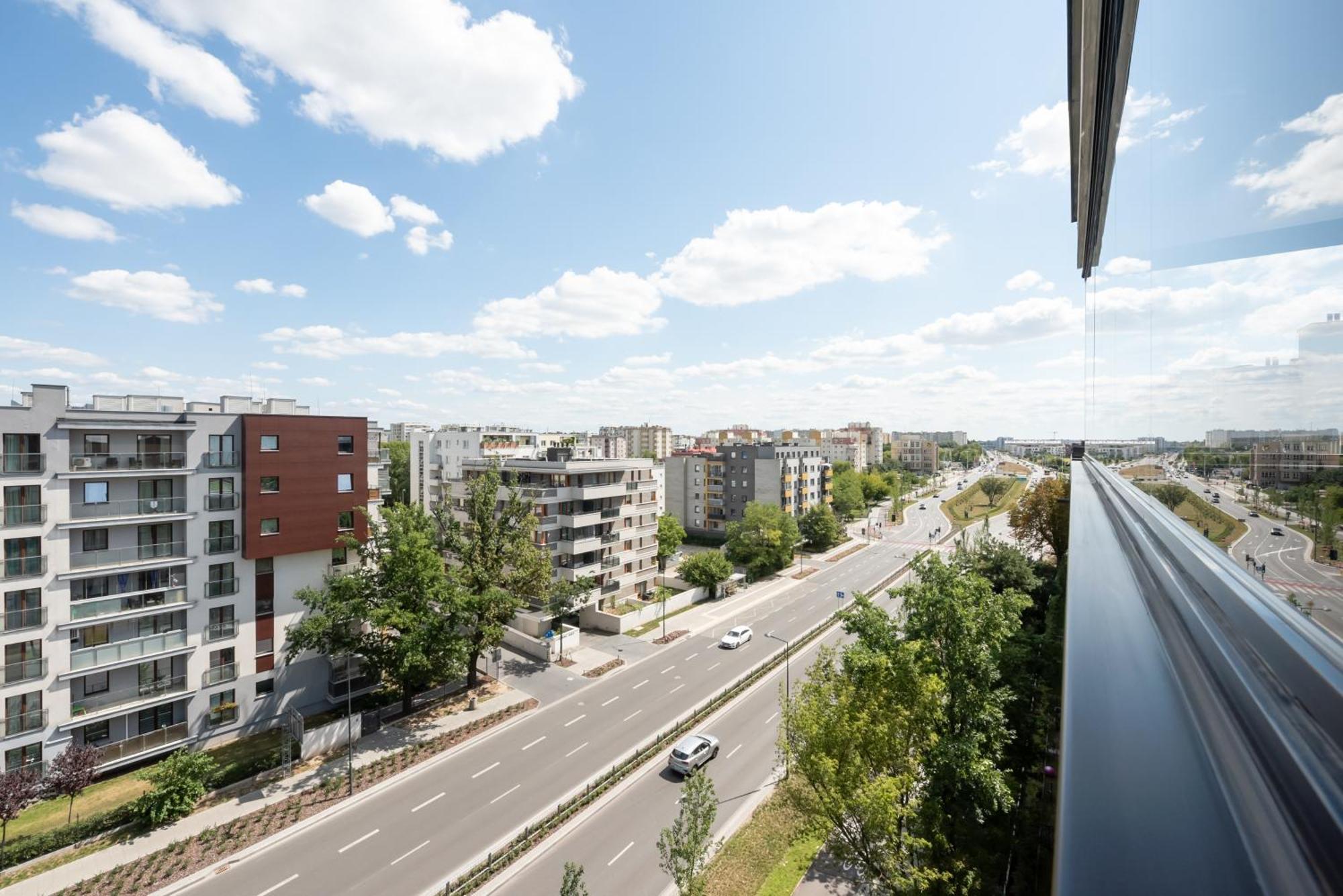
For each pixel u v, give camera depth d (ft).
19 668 66.95
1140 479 22.36
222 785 69.62
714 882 55.42
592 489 135.03
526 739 81.97
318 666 90.17
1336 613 6.85
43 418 70.44
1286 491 8.77
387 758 76.43
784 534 176.14
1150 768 4.17
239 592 83.30
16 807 58.18
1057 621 79.15
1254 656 5.68
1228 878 2.71
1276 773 3.83
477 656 94.07
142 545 77.41
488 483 101.55
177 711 79.56
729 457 230.07
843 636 123.95
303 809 65.92
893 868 42.96
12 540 68.18
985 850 52.31
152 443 78.95
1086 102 27.09
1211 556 10.03
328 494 90.84
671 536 178.50
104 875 56.29
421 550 83.15
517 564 100.42
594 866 58.23
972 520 287.28
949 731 54.70
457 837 61.98
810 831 48.37
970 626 55.88
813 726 47.98
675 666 108.37
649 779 72.74
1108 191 32.24
